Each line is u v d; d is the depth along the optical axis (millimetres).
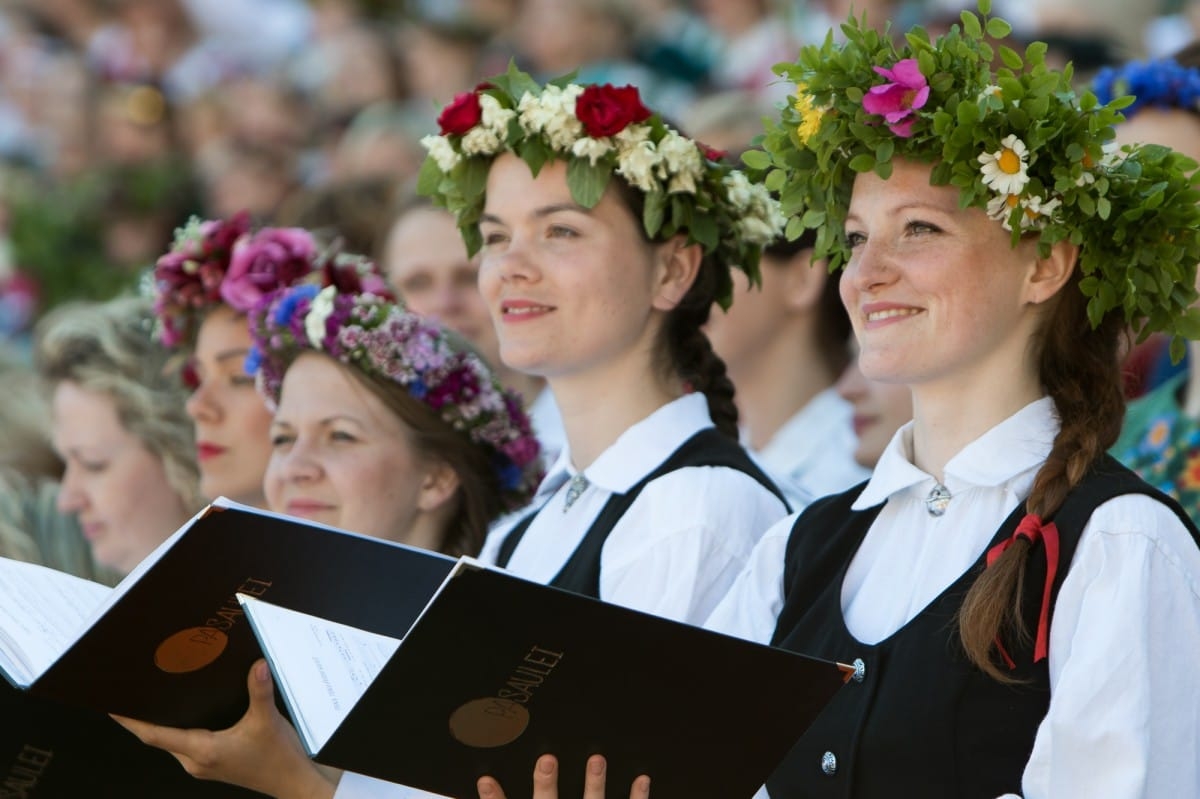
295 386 11086
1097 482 7559
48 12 26859
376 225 16156
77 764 8281
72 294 21344
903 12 19109
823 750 7773
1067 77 7855
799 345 14086
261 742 8086
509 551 10414
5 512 14281
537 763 7312
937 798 7379
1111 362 7961
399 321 11023
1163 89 11328
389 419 10984
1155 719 7086
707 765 7402
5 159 25672
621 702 7180
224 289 12664
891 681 7594
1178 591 7281
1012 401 7926
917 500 8078
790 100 8609
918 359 7852
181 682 7852
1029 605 7387
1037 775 7086
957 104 7766
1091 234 7781
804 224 8664
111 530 13766
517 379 15398
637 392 10070
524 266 9781
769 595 8508
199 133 24969
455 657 6977
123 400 13703
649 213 9820
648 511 9609
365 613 7867
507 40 23531
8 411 14664
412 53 23453
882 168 7871
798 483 13234
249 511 7344
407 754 7238
